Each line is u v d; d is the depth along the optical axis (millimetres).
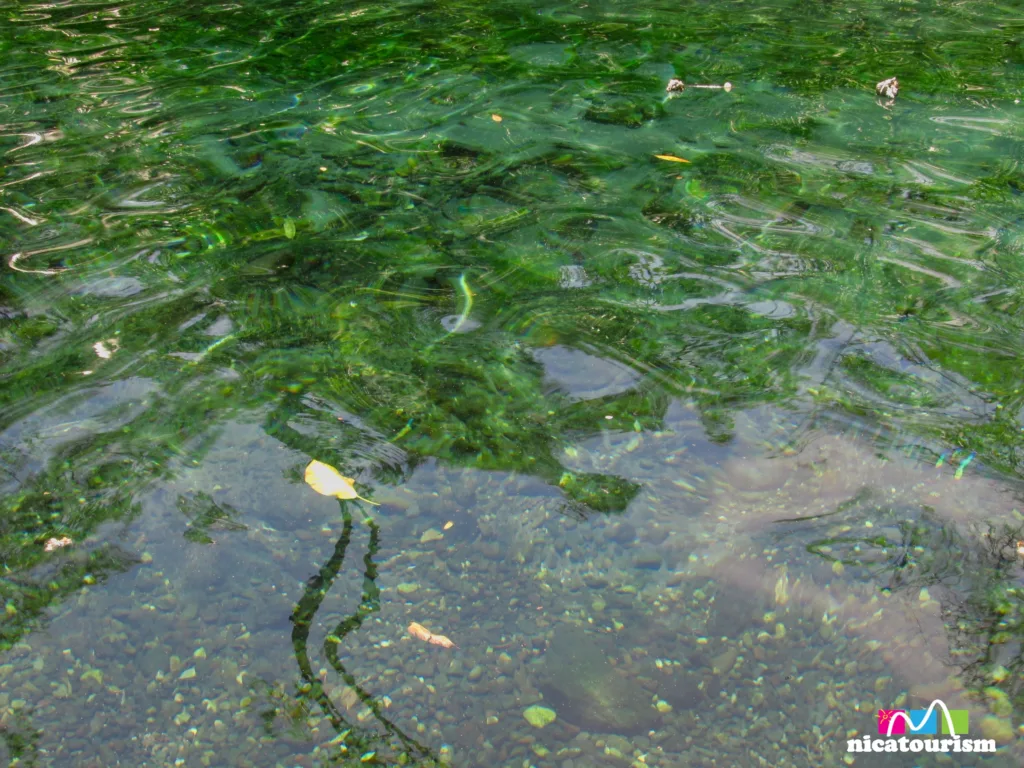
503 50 6520
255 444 3152
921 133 5242
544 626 2672
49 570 2719
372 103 5676
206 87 5910
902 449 3102
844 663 2555
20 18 7164
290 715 2412
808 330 3643
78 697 2424
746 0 7527
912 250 4133
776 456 3125
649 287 3924
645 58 6355
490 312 3783
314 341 3615
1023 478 2977
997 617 2605
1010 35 6719
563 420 3281
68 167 4867
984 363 3434
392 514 2963
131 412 3246
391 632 2635
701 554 2852
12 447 3072
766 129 5316
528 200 4594
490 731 2408
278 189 4676
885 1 7488
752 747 2385
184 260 4082
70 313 3711
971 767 2291
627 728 2426
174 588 2707
